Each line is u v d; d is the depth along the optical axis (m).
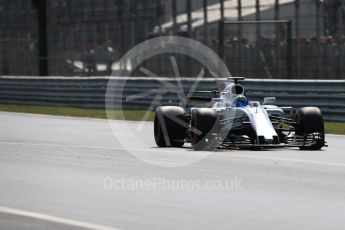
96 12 135.62
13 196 33.56
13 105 111.00
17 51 144.25
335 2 101.88
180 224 27.30
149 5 126.62
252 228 26.55
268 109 49.59
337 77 101.75
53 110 98.06
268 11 114.75
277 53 110.62
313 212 29.30
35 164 44.47
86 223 27.56
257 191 34.12
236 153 47.31
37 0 123.56
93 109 97.94
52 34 144.25
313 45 105.06
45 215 29.14
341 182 36.25
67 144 55.97
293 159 44.25
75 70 139.88
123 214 29.22
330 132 66.50
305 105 75.69
